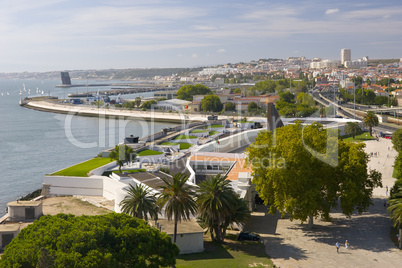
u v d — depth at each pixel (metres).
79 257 53.62
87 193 125.31
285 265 74.62
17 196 145.50
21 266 53.88
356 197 93.12
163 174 126.38
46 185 126.31
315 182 92.38
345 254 80.25
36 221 63.38
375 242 86.31
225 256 78.06
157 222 85.06
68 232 58.25
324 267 74.25
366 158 98.25
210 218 82.62
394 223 91.44
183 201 75.75
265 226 96.88
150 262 62.50
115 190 108.19
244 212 85.06
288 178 90.44
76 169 134.88
